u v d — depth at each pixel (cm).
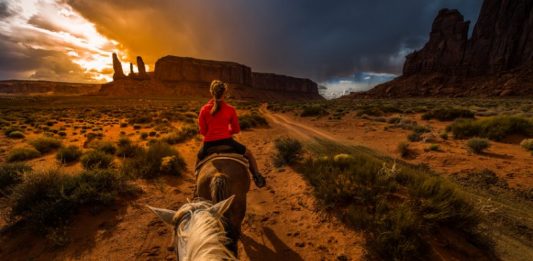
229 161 276
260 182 315
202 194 250
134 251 375
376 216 377
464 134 1062
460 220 365
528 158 721
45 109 4147
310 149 990
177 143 1163
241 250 385
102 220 443
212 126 300
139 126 1761
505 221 420
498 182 573
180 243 138
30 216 402
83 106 5200
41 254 357
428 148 860
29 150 909
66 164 792
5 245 373
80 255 357
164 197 557
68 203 428
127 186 555
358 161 581
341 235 391
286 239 407
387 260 329
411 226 341
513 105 3309
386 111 2575
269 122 2117
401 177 486
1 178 528
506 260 327
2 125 1858
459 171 652
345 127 1650
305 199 516
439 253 328
